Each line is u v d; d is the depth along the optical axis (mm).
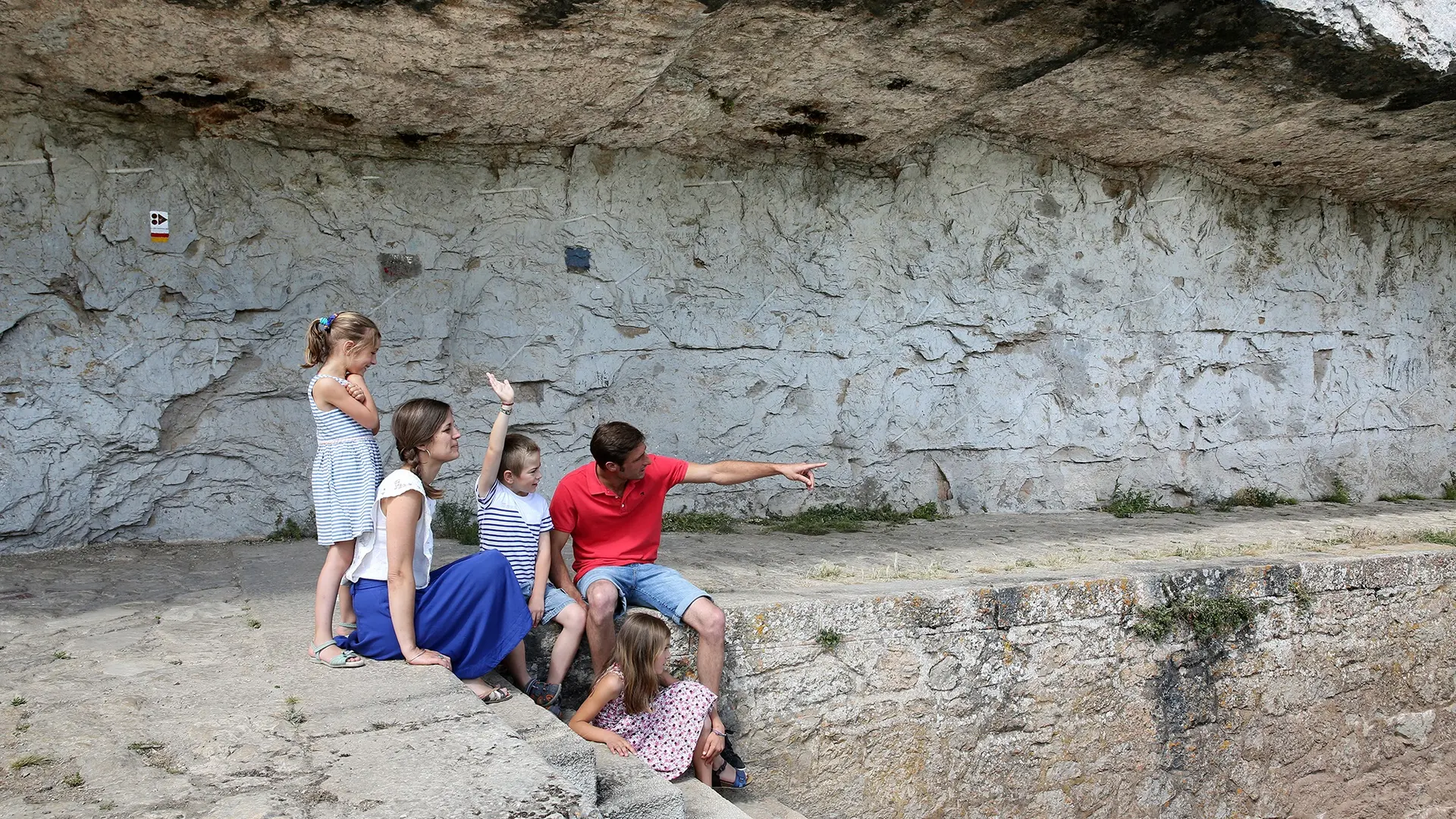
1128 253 10031
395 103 6793
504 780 2861
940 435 9227
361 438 4055
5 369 6402
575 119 7379
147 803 2664
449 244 7562
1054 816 6004
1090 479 9906
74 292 6598
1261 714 6801
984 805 5773
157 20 5516
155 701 3477
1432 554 7652
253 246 7020
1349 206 11383
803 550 7230
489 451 4434
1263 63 7594
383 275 7387
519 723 3740
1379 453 11648
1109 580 6195
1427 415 12031
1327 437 11266
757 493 8570
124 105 6586
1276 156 9891
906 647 5516
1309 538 8320
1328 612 7090
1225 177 10430
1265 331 10828
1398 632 7453
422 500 3928
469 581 3947
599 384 7996
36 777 2826
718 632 4750
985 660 5762
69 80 6219
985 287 9336
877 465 9016
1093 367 9852
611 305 8047
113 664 3949
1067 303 9711
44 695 3539
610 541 4852
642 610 4680
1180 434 10344
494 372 7676
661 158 8203
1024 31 6910
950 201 9203
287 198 7117
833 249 8805
